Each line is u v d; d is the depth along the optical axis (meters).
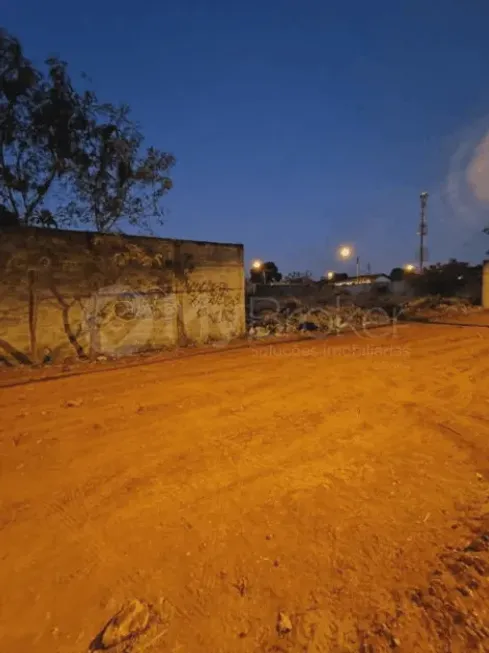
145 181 13.27
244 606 2.36
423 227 39.50
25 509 3.28
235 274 13.07
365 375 7.65
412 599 2.36
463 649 2.03
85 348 9.81
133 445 4.49
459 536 2.96
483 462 4.16
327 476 3.87
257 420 5.29
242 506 3.37
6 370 8.23
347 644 2.08
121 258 10.32
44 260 9.05
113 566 2.67
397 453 4.37
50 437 4.66
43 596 2.41
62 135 11.39
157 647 2.07
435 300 24.39
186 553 2.80
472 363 8.70
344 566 2.67
